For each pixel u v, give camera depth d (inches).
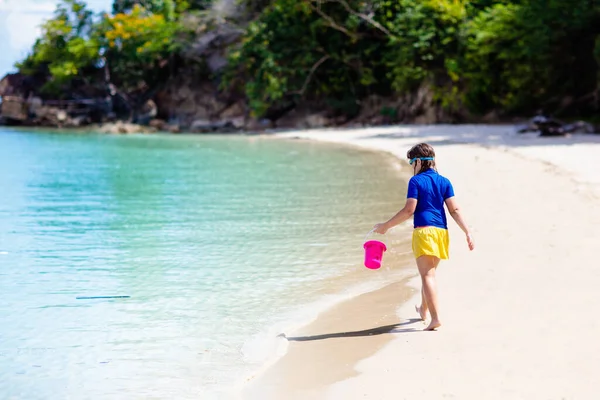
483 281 267.1
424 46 1493.6
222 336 226.1
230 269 317.1
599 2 1183.6
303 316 245.1
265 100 1777.8
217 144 1251.8
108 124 1908.2
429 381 175.3
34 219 457.7
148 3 2156.7
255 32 1756.9
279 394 174.9
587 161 658.8
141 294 278.5
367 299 263.6
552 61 1305.4
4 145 1254.9
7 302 268.1
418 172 229.9
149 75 2103.8
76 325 239.6
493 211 422.6
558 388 164.9
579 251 305.0
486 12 1459.2
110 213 478.9
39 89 2292.1
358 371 187.5
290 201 519.8
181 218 454.0
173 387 184.2
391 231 399.5
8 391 183.8
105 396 179.8
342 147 1088.2
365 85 1759.4
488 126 1370.6
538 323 213.9
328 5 1692.9
